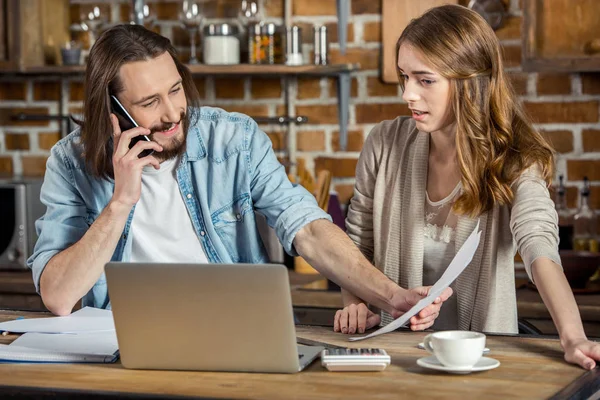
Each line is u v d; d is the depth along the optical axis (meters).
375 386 1.63
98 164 2.36
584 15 3.43
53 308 2.23
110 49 2.28
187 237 2.48
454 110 2.26
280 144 3.95
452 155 2.40
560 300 1.92
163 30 4.00
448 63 2.22
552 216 2.14
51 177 2.45
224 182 2.50
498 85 2.29
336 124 3.88
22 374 1.76
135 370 1.79
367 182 2.61
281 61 3.80
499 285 2.40
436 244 2.47
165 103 2.26
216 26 3.78
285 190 2.47
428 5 3.72
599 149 3.63
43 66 3.91
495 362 1.75
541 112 3.67
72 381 1.71
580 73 3.63
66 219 2.41
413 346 1.93
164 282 1.72
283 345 1.71
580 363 1.75
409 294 2.10
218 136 2.51
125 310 1.76
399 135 2.56
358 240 2.61
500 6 3.64
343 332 2.11
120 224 2.23
